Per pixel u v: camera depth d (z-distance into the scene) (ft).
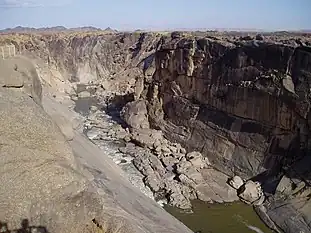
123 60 378.12
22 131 33.14
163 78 193.88
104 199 42.50
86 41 390.83
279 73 123.65
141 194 67.77
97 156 68.69
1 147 30.83
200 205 116.47
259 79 131.13
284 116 122.62
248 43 140.56
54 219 28.96
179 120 175.32
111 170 66.85
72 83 341.62
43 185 29.35
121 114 215.92
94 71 373.20
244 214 110.73
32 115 35.35
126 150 160.86
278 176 119.75
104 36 413.39
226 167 138.72
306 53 115.03
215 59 155.84
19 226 27.14
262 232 100.22
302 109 115.44
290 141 121.70
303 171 112.16
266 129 130.52
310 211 99.96
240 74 140.46
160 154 155.94
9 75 41.24
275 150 125.70
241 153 136.46
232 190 124.47
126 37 396.78
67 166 32.81
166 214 63.41
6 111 33.73
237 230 101.76
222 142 145.48
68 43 377.91
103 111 239.50
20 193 28.19
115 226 33.30
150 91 204.44
